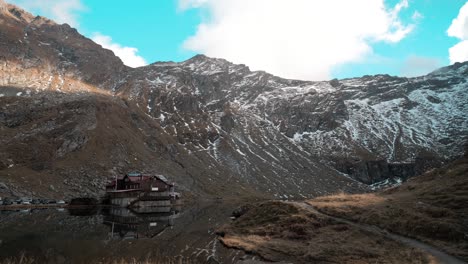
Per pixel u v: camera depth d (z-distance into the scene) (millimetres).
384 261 42156
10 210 104062
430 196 61969
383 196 72125
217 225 85875
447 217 51250
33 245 54750
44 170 147500
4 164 141625
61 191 136500
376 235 51188
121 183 145500
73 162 162625
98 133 197000
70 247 54875
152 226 84938
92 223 86188
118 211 122188
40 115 198750
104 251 53344
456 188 61969
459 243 44062
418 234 48562
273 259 49000
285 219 64812
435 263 38250
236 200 180125
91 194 143000
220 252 54688
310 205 71375
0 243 54938
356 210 62625
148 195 132500
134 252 53719
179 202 153125
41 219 87812
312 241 53688
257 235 62250
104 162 175125
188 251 55469
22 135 171625
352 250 47125
